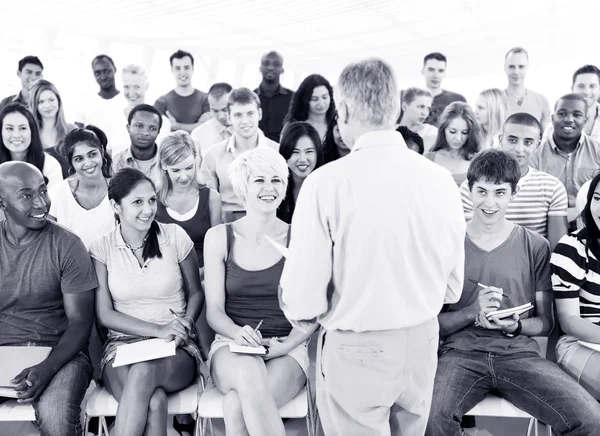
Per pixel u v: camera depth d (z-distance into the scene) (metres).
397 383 1.44
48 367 1.93
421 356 1.46
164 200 2.80
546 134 3.67
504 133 2.82
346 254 1.37
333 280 1.42
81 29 4.94
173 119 4.77
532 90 4.36
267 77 4.54
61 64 4.96
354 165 1.36
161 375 1.94
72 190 2.83
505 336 2.06
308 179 1.39
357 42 5.09
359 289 1.38
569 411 1.77
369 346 1.42
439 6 4.81
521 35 4.71
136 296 2.19
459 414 1.86
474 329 2.08
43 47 4.89
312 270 1.38
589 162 3.44
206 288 2.15
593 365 1.99
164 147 2.75
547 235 2.76
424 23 4.88
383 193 1.34
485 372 1.95
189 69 4.71
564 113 3.38
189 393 2.02
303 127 3.04
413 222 1.36
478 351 2.02
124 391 1.88
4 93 4.78
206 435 2.31
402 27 4.93
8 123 3.25
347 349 1.44
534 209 2.72
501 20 4.71
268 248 2.14
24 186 2.02
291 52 5.21
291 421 2.42
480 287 2.12
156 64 5.16
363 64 1.41
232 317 2.14
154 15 4.98
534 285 2.16
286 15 5.07
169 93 4.79
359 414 1.48
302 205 1.38
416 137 3.21
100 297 2.19
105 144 3.57
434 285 1.43
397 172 1.36
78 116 4.65
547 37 4.68
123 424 1.84
